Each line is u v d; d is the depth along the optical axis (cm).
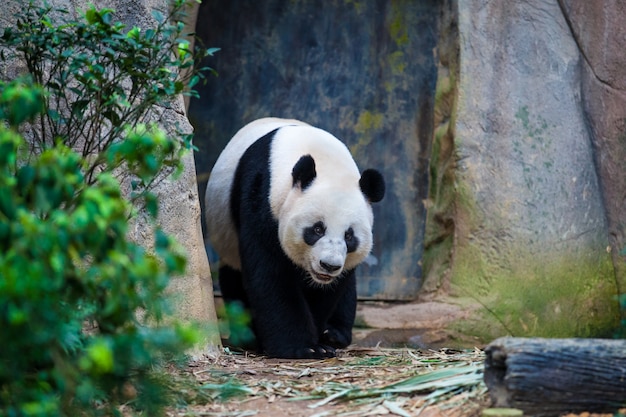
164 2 1562
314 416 1009
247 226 1548
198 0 1238
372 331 1852
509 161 1895
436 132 2011
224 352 1498
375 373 1252
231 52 2158
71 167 785
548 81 1930
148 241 1393
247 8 2156
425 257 2023
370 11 2136
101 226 724
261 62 2164
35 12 1260
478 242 1870
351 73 2145
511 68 1928
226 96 2161
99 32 1159
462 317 1830
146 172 854
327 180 1478
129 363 912
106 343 736
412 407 1025
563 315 1831
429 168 2061
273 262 1525
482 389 1047
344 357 1503
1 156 743
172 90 1188
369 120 2134
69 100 1349
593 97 1912
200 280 1473
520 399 922
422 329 1836
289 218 1451
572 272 1855
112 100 1128
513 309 1828
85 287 804
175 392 1062
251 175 1573
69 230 739
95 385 930
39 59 1202
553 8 1945
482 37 1928
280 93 2166
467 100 1908
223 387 1114
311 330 1551
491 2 1933
